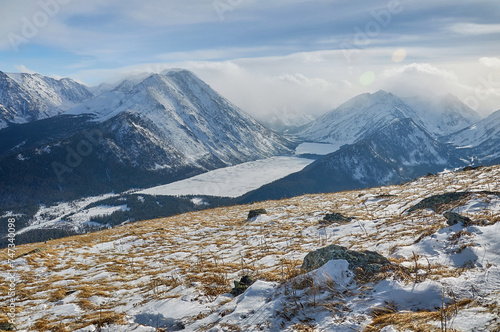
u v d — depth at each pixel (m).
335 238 13.34
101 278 12.50
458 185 19.05
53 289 11.54
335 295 5.66
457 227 8.60
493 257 6.14
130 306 8.27
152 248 18.62
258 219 23.25
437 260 6.82
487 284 5.03
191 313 6.72
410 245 8.58
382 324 4.45
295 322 5.09
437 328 3.97
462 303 4.55
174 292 8.54
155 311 7.32
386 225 13.24
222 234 20.34
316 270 6.69
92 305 8.93
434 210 13.21
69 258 17.39
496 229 7.56
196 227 24.19
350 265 6.64
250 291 6.70
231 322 5.58
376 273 6.28
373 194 26.27
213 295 7.68
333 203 25.84
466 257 6.52
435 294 5.07
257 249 14.02
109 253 18.12
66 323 7.57
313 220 19.70
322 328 4.74
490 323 3.82
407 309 4.85
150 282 10.62
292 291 6.12
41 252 18.19
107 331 6.76
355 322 4.72
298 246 12.86
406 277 5.86
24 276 14.12
